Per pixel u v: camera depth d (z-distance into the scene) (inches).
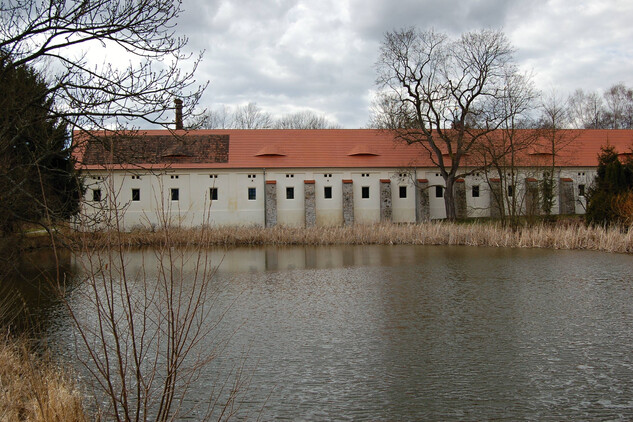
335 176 2071.9
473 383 454.0
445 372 479.5
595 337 575.5
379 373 478.0
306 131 2188.7
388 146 2172.7
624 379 458.9
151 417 382.3
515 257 1223.5
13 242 679.7
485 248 1433.3
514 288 844.6
